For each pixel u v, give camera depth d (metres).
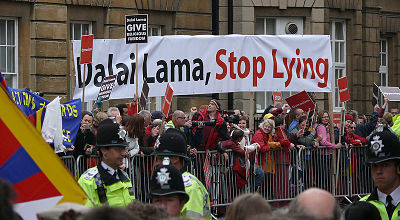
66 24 69.25
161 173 21.36
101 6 71.69
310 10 84.50
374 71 93.25
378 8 93.50
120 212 13.21
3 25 66.56
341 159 51.72
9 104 19.94
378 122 55.88
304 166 49.84
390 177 22.55
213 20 79.44
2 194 13.24
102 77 50.62
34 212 19.92
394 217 22.56
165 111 41.66
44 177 20.03
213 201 46.09
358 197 52.28
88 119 41.34
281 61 53.09
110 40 50.72
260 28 83.31
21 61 67.25
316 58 53.62
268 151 48.34
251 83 52.69
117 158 24.77
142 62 51.16
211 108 45.59
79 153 41.06
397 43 98.38
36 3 67.56
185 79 51.88
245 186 47.03
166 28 76.62
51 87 68.56
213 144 45.41
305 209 14.84
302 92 51.72
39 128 38.47
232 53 52.47
